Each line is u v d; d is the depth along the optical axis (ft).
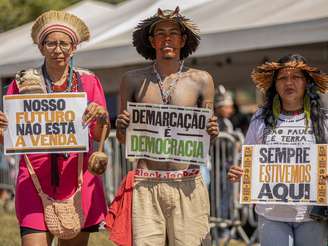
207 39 32.50
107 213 18.17
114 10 51.21
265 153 18.10
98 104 17.88
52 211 17.69
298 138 17.99
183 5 41.11
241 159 18.31
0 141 18.17
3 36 54.90
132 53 35.78
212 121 17.46
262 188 18.07
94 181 18.16
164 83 17.74
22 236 17.81
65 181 17.87
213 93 17.89
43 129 17.76
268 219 18.03
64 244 18.58
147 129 17.66
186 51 18.34
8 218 38.09
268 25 30.35
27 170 17.90
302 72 18.03
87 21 48.96
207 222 17.87
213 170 28.17
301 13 30.66
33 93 17.90
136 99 17.90
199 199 17.70
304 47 43.68
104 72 49.83
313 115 18.03
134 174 17.85
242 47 31.35
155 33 17.70
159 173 17.57
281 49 44.55
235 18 33.60
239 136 27.63
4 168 42.55
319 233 17.97
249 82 50.93
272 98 18.37
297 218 17.84
